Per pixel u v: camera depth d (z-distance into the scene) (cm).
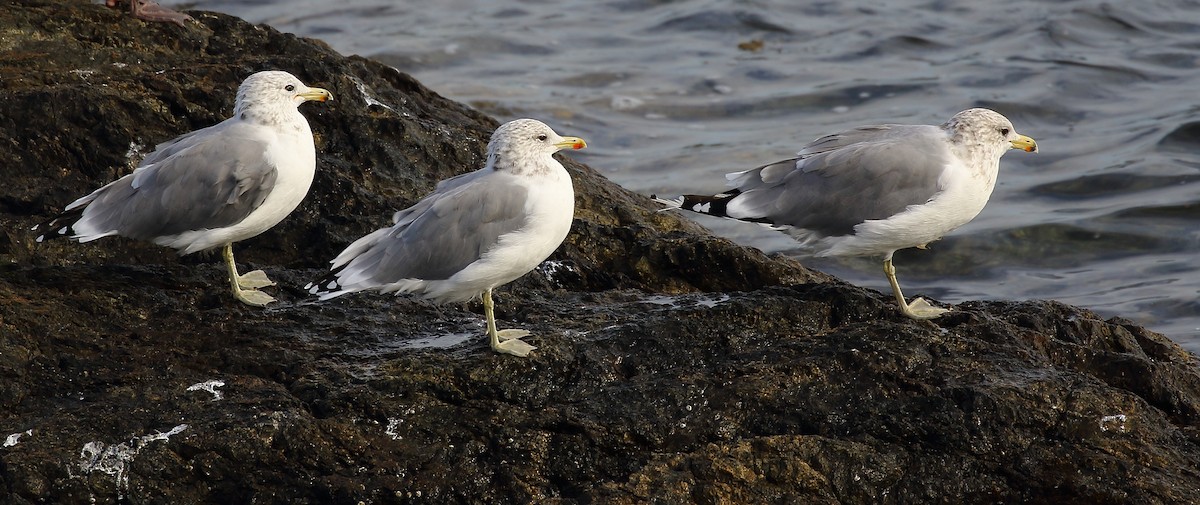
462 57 3131
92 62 1781
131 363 1210
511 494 1112
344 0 3581
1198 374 1285
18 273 1358
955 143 1313
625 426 1146
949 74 2986
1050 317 1335
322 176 1596
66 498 1095
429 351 1239
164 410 1143
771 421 1164
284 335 1275
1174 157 2497
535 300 1412
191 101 1680
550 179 1245
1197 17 3306
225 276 1424
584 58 3136
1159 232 2220
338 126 1719
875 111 2798
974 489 1141
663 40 3275
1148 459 1145
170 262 1515
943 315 1309
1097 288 2047
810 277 1603
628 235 1580
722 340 1256
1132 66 3005
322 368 1209
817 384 1185
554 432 1145
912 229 1309
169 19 1855
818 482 1123
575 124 2714
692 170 2472
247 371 1213
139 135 1620
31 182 1555
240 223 1350
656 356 1234
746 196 1358
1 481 1085
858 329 1245
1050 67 3000
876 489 1134
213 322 1291
